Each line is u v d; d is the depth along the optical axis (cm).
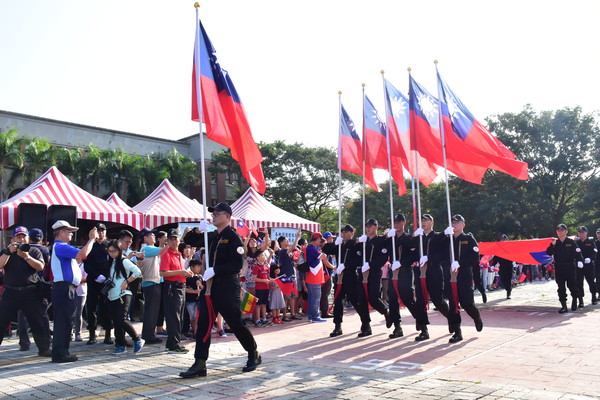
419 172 1055
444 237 794
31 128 4294
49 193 1297
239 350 764
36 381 566
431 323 986
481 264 1741
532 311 1120
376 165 997
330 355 697
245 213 1716
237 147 737
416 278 858
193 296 923
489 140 922
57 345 681
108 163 4253
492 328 884
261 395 479
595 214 3878
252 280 1037
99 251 855
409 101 930
